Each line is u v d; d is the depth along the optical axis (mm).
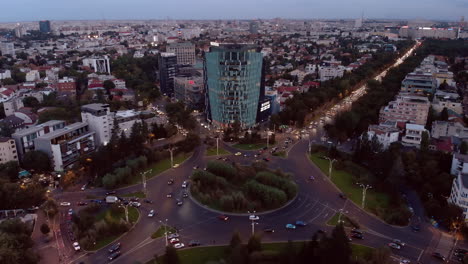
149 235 199625
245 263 168625
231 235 199000
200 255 181500
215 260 177000
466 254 175500
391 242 192250
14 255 163750
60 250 187125
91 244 190375
